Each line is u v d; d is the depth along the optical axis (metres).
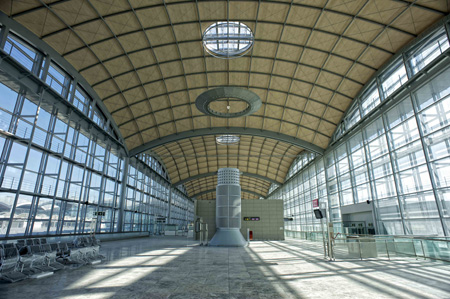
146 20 21.42
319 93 29.73
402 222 21.02
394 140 22.20
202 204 40.00
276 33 23.56
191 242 28.48
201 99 21.97
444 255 12.67
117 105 29.45
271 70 28.05
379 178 24.27
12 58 16.34
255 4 20.69
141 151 36.41
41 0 17.16
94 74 24.77
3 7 16.77
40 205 19.19
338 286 8.04
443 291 7.35
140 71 26.62
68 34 20.25
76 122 24.03
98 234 26.83
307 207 43.66
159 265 12.09
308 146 36.59
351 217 30.00
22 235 17.47
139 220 40.19
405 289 7.62
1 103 16.33
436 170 17.72
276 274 10.01
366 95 26.92
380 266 11.74
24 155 17.75
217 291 7.42
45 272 9.49
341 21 21.28
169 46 24.55
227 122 36.41
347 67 25.64
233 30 23.81
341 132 32.09
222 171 27.08
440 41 18.14
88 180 26.38
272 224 38.59
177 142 45.94
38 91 19.12
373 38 21.75
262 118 35.25
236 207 25.80
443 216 17.05
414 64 20.42
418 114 19.44
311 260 14.08
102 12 19.70
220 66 27.59
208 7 20.78
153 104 31.39
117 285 8.07
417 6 17.91
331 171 34.81
